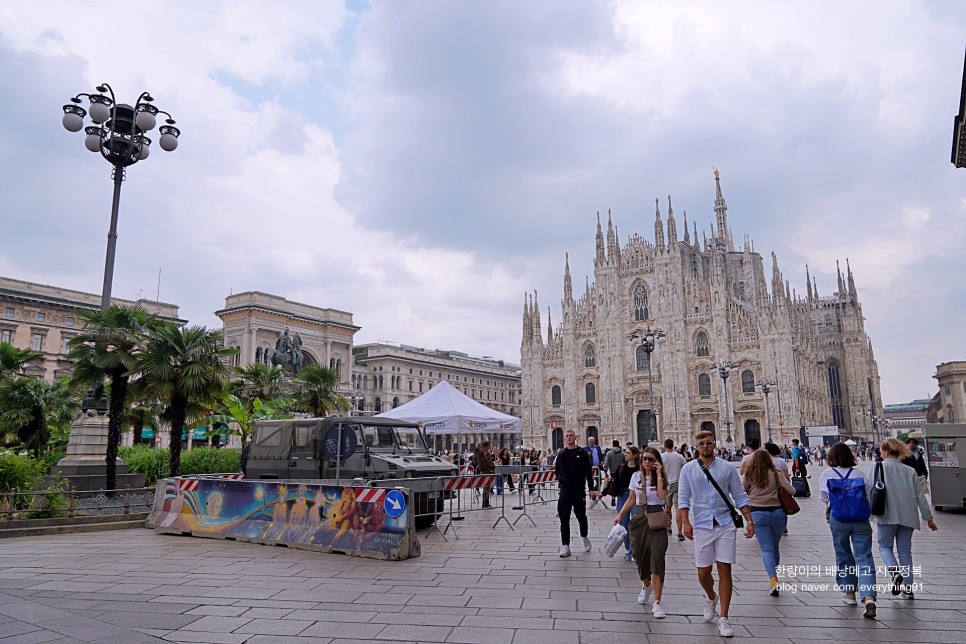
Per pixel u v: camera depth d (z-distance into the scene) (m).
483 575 11.94
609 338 92.62
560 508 14.03
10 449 29.39
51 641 7.97
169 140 22.91
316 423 20.25
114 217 22.03
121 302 85.31
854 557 9.88
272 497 16.20
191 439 54.44
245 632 8.36
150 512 19.64
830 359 117.38
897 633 8.29
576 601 9.95
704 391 84.81
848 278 116.19
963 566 12.68
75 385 24.23
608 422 90.88
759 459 10.71
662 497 10.81
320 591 10.69
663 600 10.09
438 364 131.62
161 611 9.42
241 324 92.44
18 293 75.00
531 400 99.69
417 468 18.88
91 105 20.64
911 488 10.17
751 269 105.56
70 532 18.19
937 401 120.00
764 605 9.76
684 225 98.69
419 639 8.05
